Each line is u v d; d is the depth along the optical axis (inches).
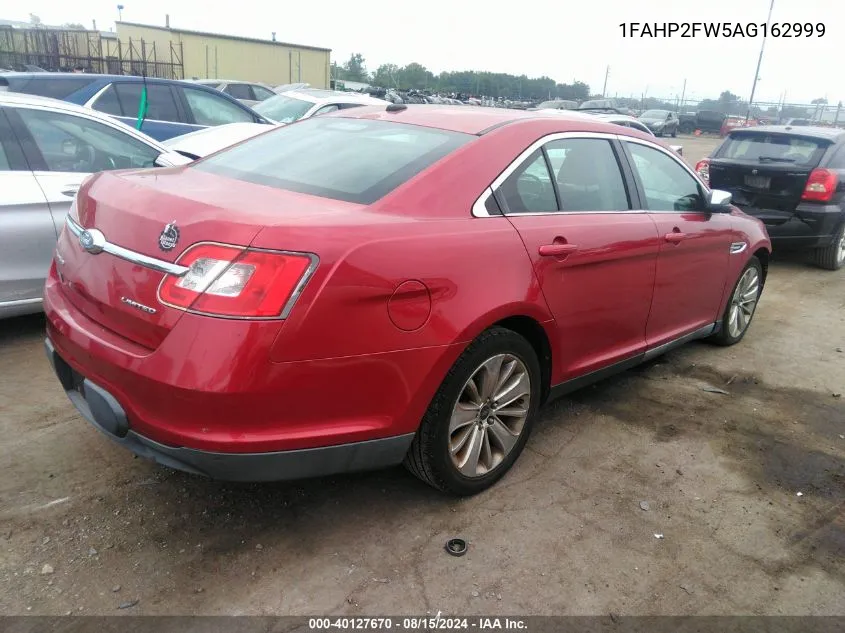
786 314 243.9
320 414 90.9
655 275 146.3
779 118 1412.4
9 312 165.8
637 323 146.3
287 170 115.9
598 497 119.3
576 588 96.8
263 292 83.7
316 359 87.4
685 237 153.6
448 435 106.3
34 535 100.4
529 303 112.3
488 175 112.6
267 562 98.2
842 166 296.7
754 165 301.6
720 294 180.1
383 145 118.6
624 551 105.3
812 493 125.5
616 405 157.8
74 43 1289.4
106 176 111.5
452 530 107.6
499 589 95.7
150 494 111.9
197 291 84.3
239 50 1395.2
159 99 317.1
